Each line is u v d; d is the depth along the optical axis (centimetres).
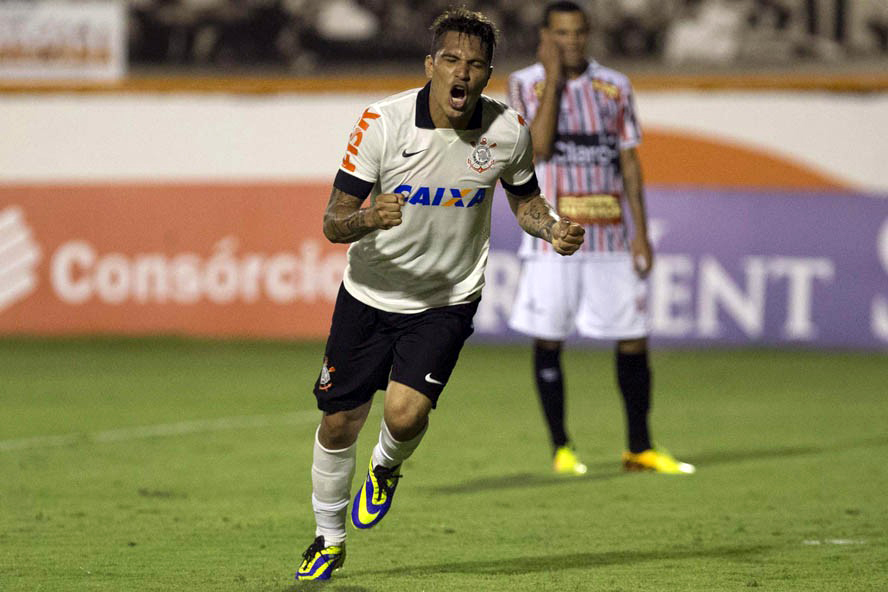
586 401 3866
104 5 5659
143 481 2488
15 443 3008
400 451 1559
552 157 2605
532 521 2072
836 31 5272
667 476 2553
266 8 5588
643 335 2617
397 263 1543
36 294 5347
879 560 1759
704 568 1705
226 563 1739
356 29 5547
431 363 1531
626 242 2625
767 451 2903
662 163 5253
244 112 5488
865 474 2570
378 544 1884
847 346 4978
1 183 5353
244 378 4356
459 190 1516
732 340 5003
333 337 1580
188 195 5269
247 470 2622
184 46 5631
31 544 1877
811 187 5212
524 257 2650
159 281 5275
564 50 2578
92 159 5553
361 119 1505
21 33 5659
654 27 5356
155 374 4466
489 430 3250
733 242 4994
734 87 5228
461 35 1447
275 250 5212
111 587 1584
